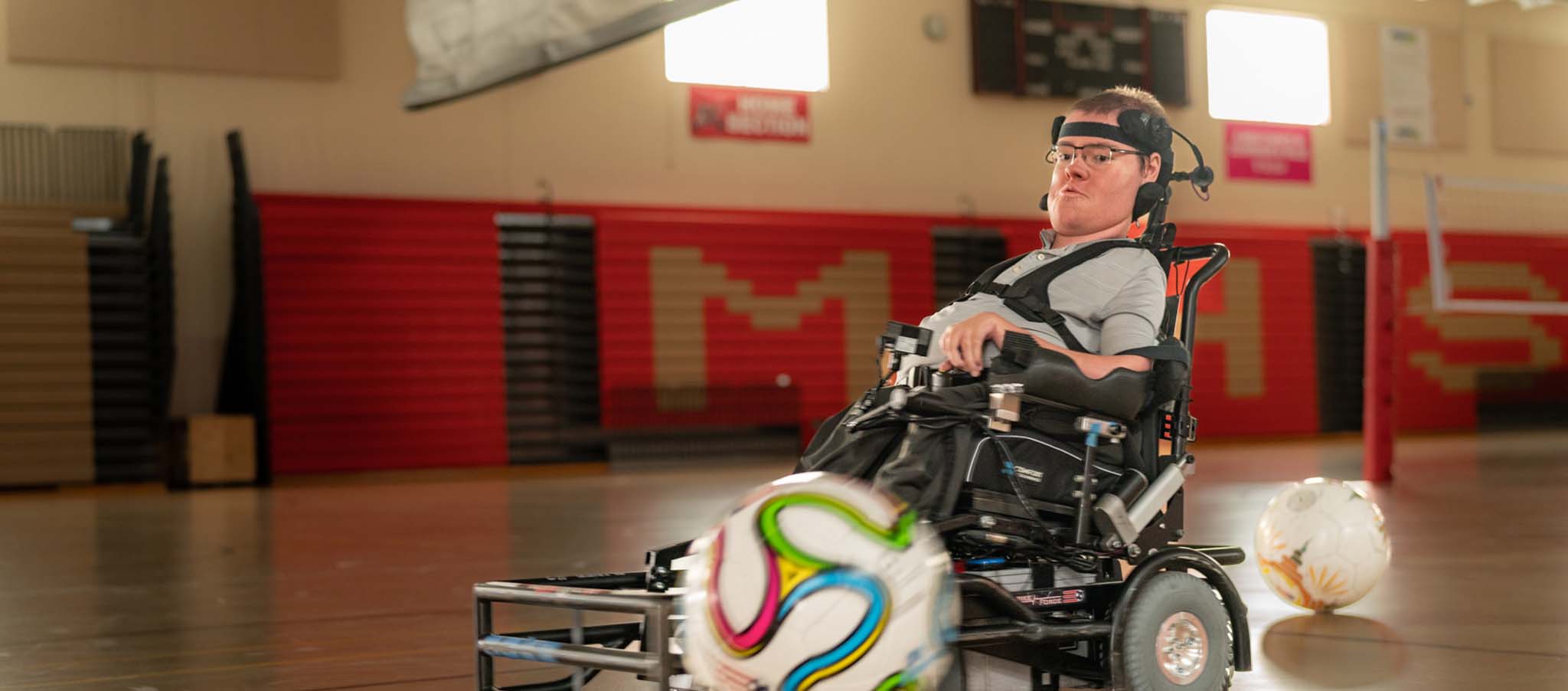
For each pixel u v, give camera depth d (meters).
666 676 1.97
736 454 16.25
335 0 14.84
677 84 16.31
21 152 13.66
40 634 4.11
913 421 2.36
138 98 14.08
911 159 17.42
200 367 14.27
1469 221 20.39
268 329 14.29
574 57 9.19
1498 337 20.38
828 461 2.44
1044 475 2.40
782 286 16.52
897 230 17.08
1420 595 4.35
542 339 15.52
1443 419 19.98
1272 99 19.34
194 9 14.22
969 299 2.59
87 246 13.55
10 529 8.58
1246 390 18.83
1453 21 20.38
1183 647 2.37
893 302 17.05
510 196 15.59
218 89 14.38
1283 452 15.67
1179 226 18.61
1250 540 6.02
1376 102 19.89
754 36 16.67
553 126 15.79
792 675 1.79
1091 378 2.29
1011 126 17.95
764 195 16.70
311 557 6.40
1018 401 2.27
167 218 13.41
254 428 13.42
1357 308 19.53
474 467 15.14
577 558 6.05
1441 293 10.95
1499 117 20.61
